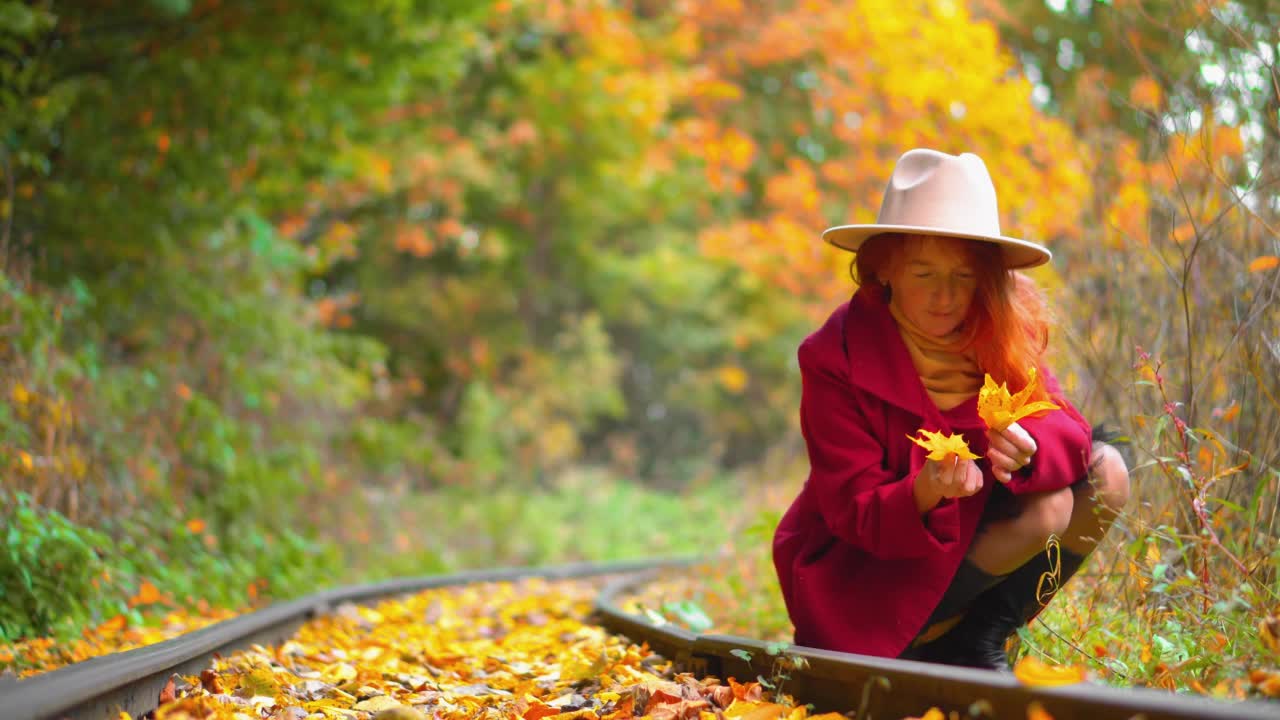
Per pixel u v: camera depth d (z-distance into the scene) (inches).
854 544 125.8
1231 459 140.3
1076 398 161.8
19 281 232.7
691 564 349.7
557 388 789.2
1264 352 140.3
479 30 480.4
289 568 291.7
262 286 382.9
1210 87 165.9
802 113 745.6
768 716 108.8
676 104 743.1
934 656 133.6
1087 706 82.8
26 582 176.6
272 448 350.3
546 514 517.0
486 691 144.6
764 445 962.1
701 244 614.2
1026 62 370.9
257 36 346.3
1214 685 100.0
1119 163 188.4
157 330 346.3
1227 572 124.5
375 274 832.3
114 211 340.2
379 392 445.4
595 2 582.2
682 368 1045.8
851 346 129.3
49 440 215.0
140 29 339.9
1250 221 155.0
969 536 125.0
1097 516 126.4
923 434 116.8
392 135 507.8
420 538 409.1
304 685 144.4
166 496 266.2
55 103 287.7
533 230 876.0
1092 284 176.9
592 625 216.8
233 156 367.9
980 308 126.0
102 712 106.7
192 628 203.5
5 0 260.5
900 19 281.6
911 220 125.2
